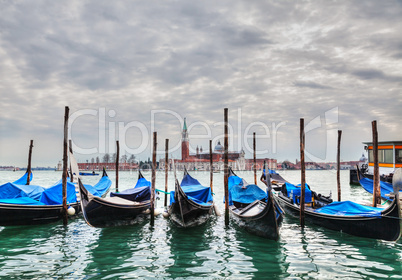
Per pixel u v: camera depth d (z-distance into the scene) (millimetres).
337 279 8594
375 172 16984
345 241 12250
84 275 8969
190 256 10750
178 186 13867
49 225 15297
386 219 11406
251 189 17234
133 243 12406
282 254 10820
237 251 11258
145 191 18078
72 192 17219
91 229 14703
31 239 12875
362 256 10477
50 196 15531
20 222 14297
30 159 24344
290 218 17141
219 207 22234
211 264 9906
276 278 8703
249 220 13383
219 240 12836
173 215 14922
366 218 12078
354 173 42906
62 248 11625
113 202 14180
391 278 8617
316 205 16562
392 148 31750
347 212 13086
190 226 14766
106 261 10219
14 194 15805
